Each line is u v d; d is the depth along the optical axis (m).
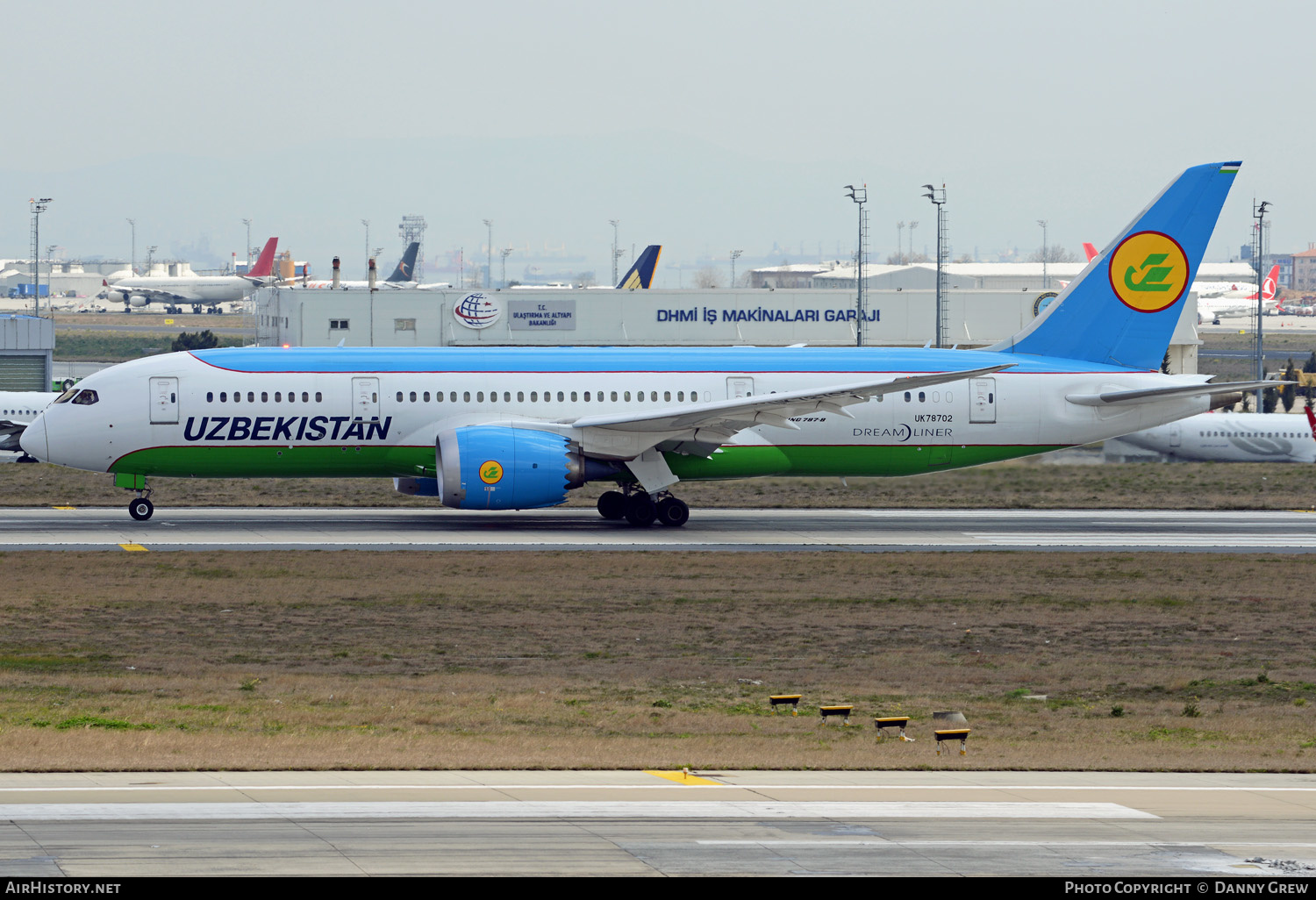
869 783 77.75
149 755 79.94
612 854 61.28
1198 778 82.00
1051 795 75.50
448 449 188.50
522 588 153.62
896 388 187.38
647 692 110.94
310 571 159.88
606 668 120.25
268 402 194.25
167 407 192.62
